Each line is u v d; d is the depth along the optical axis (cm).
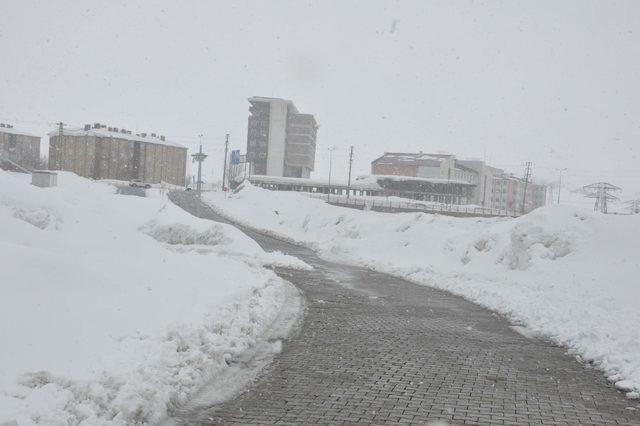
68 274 950
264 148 15575
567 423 661
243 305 1248
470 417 669
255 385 782
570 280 1894
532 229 2281
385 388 780
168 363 755
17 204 1739
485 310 1612
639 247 1980
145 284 1152
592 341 1092
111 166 12875
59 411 536
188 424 623
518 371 909
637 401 764
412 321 1363
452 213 7694
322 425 627
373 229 3584
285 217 5941
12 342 661
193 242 3098
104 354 716
